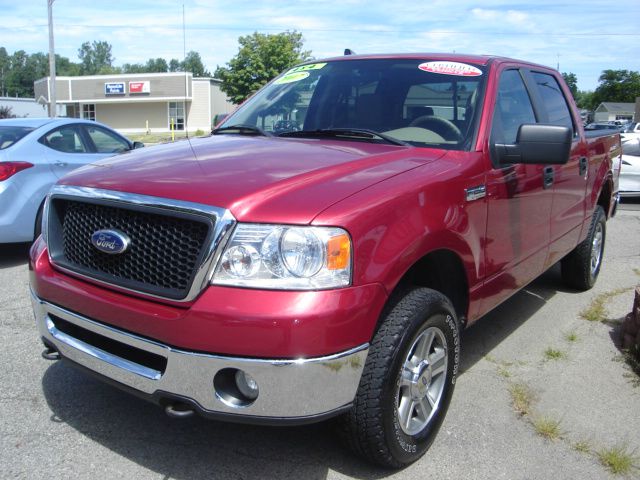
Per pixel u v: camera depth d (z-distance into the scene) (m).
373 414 2.65
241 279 2.41
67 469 2.90
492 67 3.94
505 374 4.07
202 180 2.69
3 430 3.21
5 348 4.26
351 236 2.48
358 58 4.37
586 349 4.54
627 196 13.24
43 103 41.84
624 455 3.11
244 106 4.48
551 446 3.22
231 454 3.06
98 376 2.83
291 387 2.39
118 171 2.99
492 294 3.65
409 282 3.21
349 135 3.63
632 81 113.44
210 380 2.44
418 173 2.99
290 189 2.60
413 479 2.91
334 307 2.40
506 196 3.61
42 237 3.25
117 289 2.69
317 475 2.91
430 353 3.05
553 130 3.36
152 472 2.90
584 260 5.71
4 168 6.23
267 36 43.56
